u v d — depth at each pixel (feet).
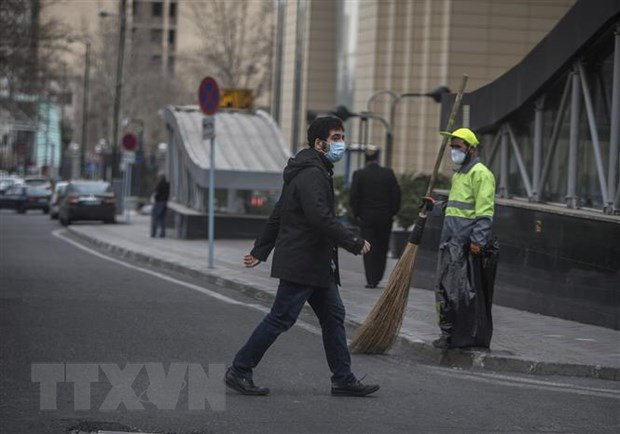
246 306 126.31
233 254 205.67
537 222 120.06
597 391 83.71
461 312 91.35
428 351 93.81
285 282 73.41
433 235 141.59
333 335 75.41
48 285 141.59
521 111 140.56
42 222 409.90
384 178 142.51
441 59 299.79
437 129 303.68
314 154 73.00
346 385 75.56
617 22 113.80
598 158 119.34
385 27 313.73
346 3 344.49
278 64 348.79
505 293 126.72
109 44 643.04
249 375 74.54
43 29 314.96
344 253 221.46
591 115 121.19
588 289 111.24
